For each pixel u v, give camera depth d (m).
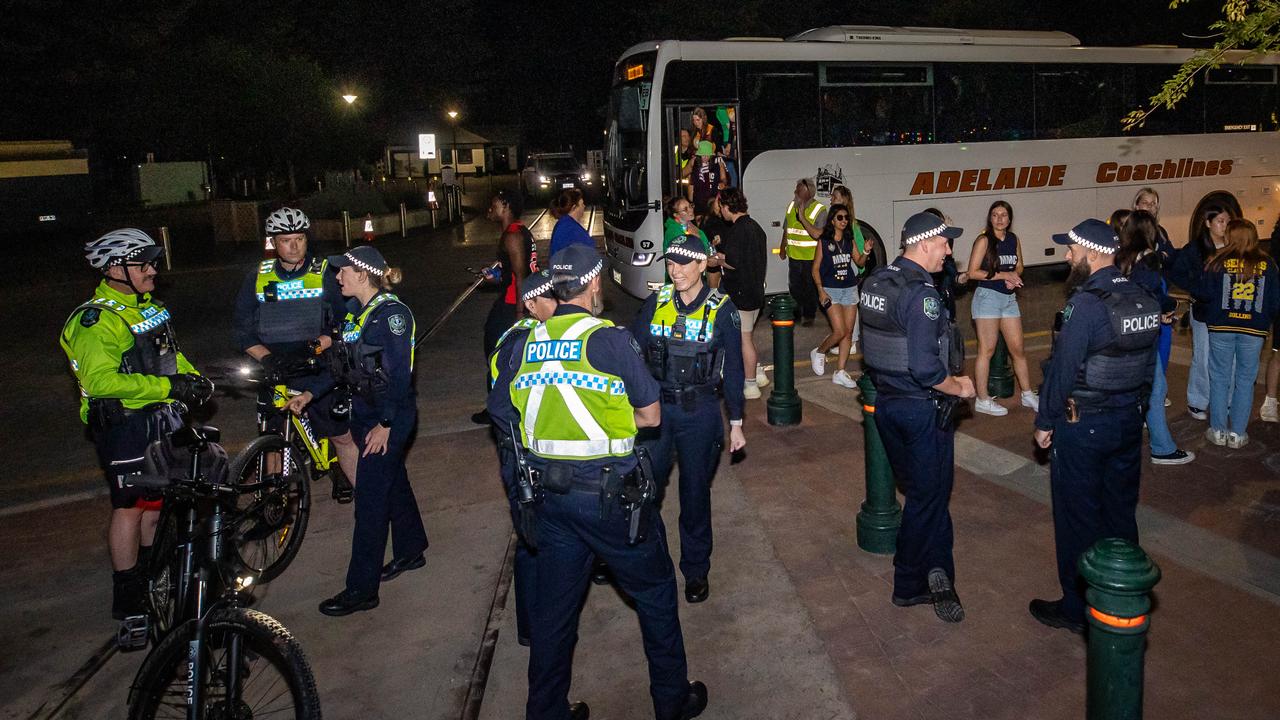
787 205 13.49
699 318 4.52
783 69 13.32
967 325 12.10
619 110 13.72
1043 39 14.75
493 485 6.66
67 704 4.23
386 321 4.67
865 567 5.16
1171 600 4.60
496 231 28.59
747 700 3.96
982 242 7.55
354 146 31.97
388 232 28.48
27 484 7.39
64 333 4.50
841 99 13.65
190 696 3.37
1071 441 4.19
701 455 4.64
